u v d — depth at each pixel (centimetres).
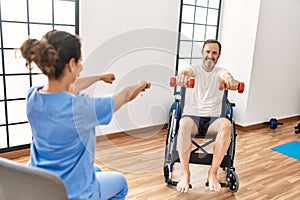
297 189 239
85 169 111
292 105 444
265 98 396
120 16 302
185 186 212
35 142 110
